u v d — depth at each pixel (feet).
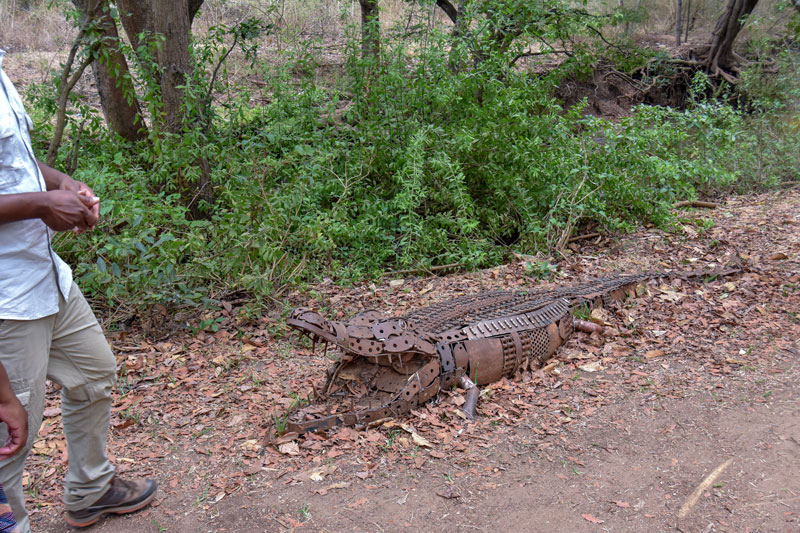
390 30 29.30
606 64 51.60
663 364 15.71
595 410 13.60
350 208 25.13
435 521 10.19
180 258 19.83
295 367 15.89
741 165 34.63
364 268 23.54
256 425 13.11
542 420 13.19
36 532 10.07
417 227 23.90
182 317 18.56
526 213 25.63
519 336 15.16
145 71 23.75
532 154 25.62
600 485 11.05
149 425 13.25
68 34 47.47
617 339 17.16
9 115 7.46
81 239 18.22
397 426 12.73
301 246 22.11
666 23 65.62
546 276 22.39
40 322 8.05
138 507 10.44
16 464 8.04
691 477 11.18
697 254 24.40
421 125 26.50
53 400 14.30
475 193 27.84
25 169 7.73
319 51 30.35
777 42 54.85
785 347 16.22
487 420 13.14
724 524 9.97
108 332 17.67
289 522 10.19
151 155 24.18
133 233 18.61
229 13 48.70
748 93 46.57
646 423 13.02
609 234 26.86
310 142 26.45
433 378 13.34
